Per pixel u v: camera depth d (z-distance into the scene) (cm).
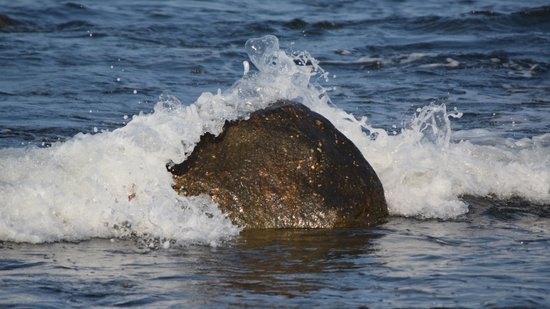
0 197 2877
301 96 3397
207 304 2234
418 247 2775
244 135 3061
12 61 5988
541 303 2238
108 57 6284
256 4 9056
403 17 8306
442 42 7275
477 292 2323
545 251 2739
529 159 3775
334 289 2355
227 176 3008
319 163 3045
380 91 5481
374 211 3108
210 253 2697
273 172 3014
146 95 5162
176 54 6531
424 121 3744
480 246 2792
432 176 3391
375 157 3419
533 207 3331
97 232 2859
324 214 2994
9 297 2262
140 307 2211
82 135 3228
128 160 3041
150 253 2689
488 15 8294
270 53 3353
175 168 3044
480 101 5225
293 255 2680
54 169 3033
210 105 3148
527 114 4878
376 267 2556
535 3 9425
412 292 2328
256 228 2961
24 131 4153
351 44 7181
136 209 2925
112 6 8444
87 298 2269
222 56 6531
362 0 9556
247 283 2403
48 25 7600
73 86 5300
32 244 2739
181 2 8894
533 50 6956
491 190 3447
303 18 8231
